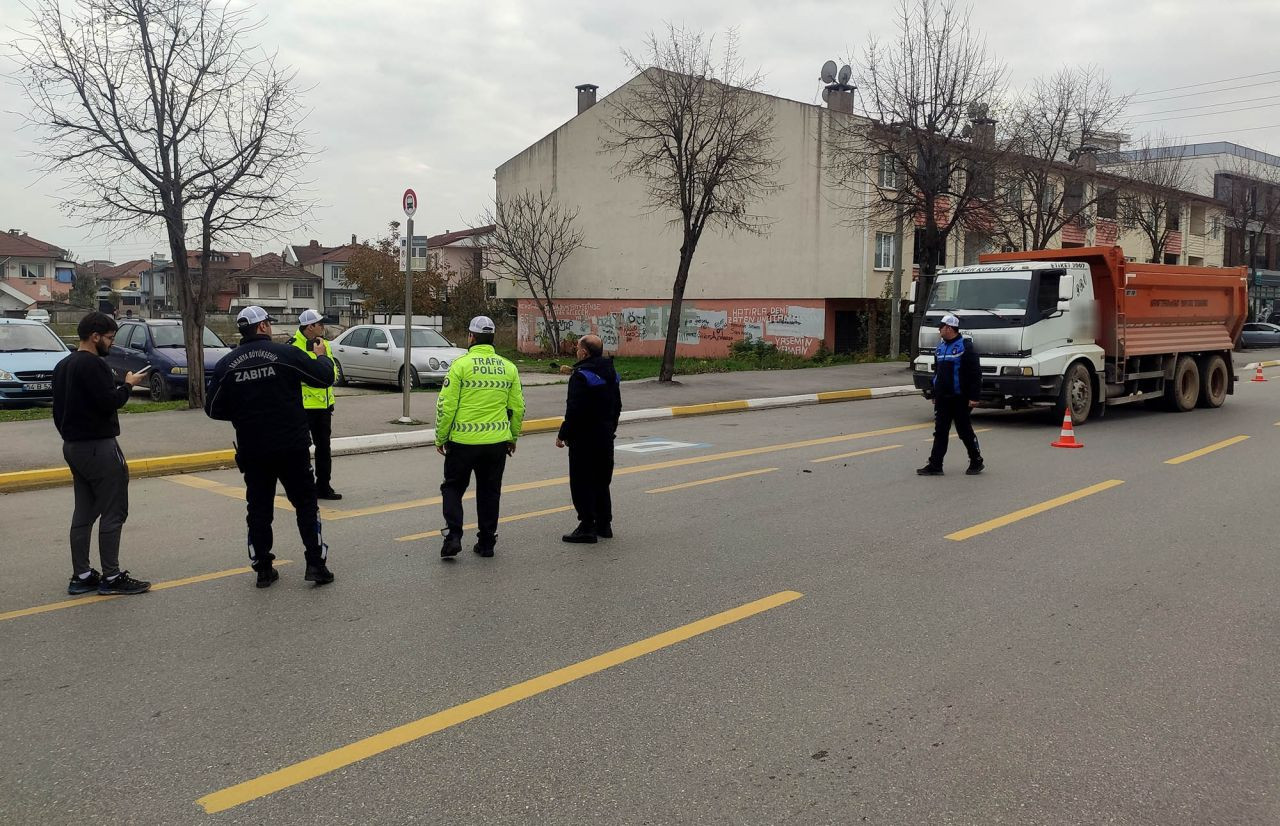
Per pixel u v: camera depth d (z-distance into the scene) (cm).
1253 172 5228
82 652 496
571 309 3884
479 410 674
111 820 330
